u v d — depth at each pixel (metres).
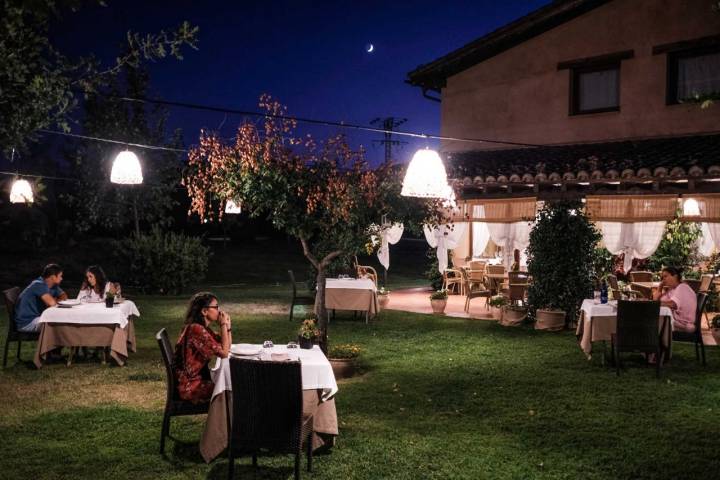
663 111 14.56
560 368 9.18
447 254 17.94
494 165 14.72
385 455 5.71
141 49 3.89
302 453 5.74
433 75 17.75
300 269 27.78
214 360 9.14
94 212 20.12
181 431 6.30
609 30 15.19
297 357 6.07
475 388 8.05
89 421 6.57
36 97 3.33
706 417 6.89
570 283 12.47
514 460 5.62
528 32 16.23
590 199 13.03
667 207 12.30
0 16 3.12
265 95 8.52
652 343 8.68
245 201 8.92
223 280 24.52
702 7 14.02
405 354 10.13
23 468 5.34
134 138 20.00
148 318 13.80
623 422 6.71
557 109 15.98
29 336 9.05
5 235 23.09
